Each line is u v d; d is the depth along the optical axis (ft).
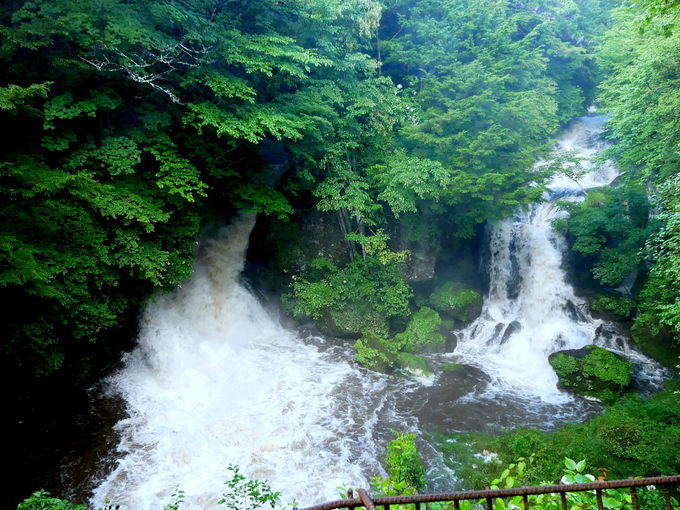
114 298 39.14
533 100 53.31
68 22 33.27
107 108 37.73
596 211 55.42
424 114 54.24
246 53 43.70
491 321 57.62
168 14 38.55
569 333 51.55
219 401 40.37
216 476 31.81
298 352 50.75
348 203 51.16
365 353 48.62
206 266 52.47
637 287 54.19
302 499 29.81
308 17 49.08
